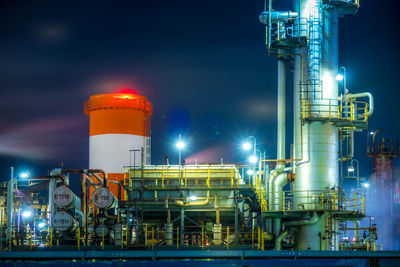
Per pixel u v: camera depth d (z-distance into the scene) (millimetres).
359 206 49062
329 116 47500
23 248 47406
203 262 39812
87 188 52125
